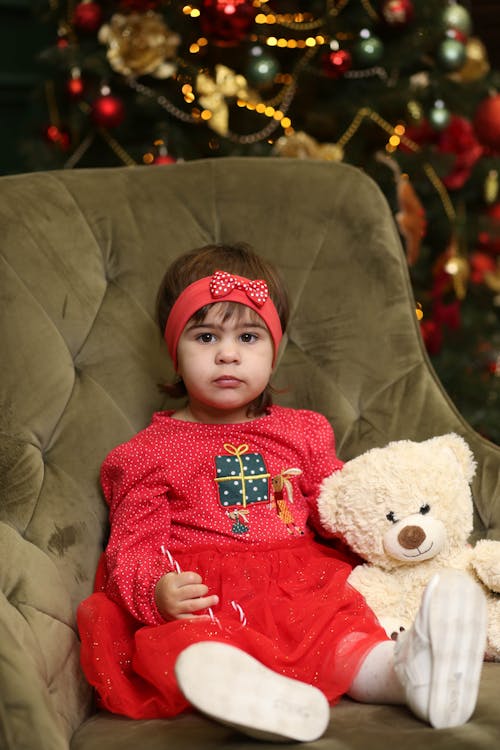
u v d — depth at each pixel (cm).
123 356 194
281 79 328
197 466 180
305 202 210
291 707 130
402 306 205
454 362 344
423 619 135
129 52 299
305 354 203
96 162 331
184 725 141
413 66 331
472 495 185
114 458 179
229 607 160
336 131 330
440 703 133
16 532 165
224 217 209
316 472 186
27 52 423
